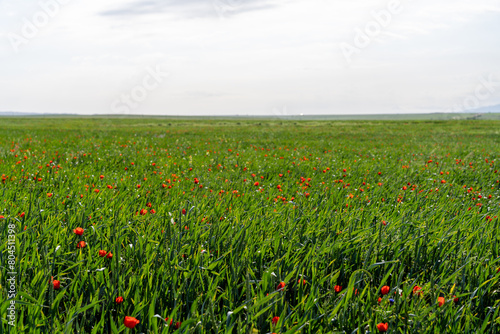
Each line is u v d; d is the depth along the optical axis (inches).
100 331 109.2
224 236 165.0
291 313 112.3
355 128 2272.4
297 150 748.0
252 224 183.6
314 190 303.3
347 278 147.6
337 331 104.1
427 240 170.4
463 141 1159.6
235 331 115.1
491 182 381.7
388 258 155.8
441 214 217.0
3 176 287.4
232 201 247.8
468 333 110.6
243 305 103.7
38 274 122.5
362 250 159.3
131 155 563.2
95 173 380.2
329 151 738.8
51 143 790.5
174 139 1057.5
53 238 159.6
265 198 271.0
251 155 606.9
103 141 882.8
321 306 120.0
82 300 120.6
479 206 258.5
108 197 247.9
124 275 129.6
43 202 219.8
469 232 186.5
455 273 130.1
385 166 501.0
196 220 190.4
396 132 1758.1
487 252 165.0
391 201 261.4
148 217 197.5
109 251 145.3
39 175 327.9
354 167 480.4
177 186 298.4
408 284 141.2
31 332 99.7
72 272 137.0
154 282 129.3
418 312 114.8
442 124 2844.5
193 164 472.1
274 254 154.1
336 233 171.5
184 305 123.0
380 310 114.6
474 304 131.8
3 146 686.5
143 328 110.3
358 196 278.5
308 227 182.9
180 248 148.4
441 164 479.2
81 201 228.7
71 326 101.3
